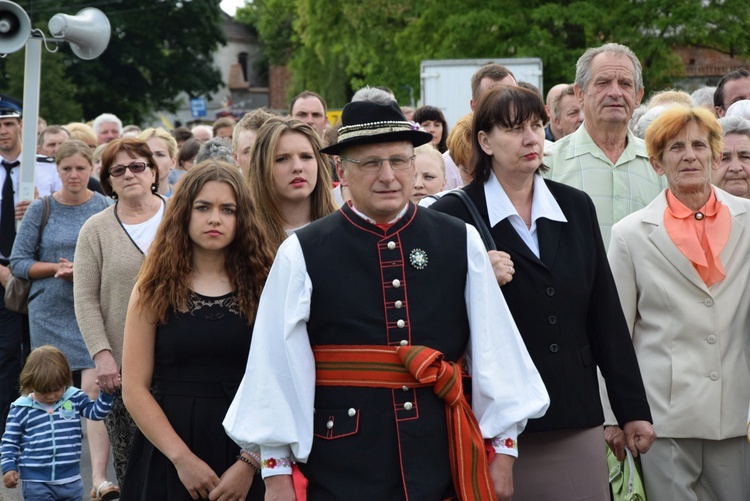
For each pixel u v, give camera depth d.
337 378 4.23
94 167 11.79
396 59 35.44
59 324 8.53
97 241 7.00
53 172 11.07
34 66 10.23
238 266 5.12
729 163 6.46
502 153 4.82
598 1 28.33
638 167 6.44
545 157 6.58
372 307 4.25
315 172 5.77
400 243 4.32
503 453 4.27
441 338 4.27
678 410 5.38
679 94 8.52
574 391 4.78
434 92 22.73
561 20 27.98
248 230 5.14
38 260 8.70
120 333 6.89
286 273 4.32
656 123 5.57
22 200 9.89
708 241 5.46
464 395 4.35
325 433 4.22
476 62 22.52
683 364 5.40
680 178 5.47
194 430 4.98
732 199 5.59
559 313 4.78
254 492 4.93
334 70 45.62
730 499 5.44
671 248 5.44
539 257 4.83
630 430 4.88
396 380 4.19
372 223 4.35
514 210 4.86
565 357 4.77
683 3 27.72
